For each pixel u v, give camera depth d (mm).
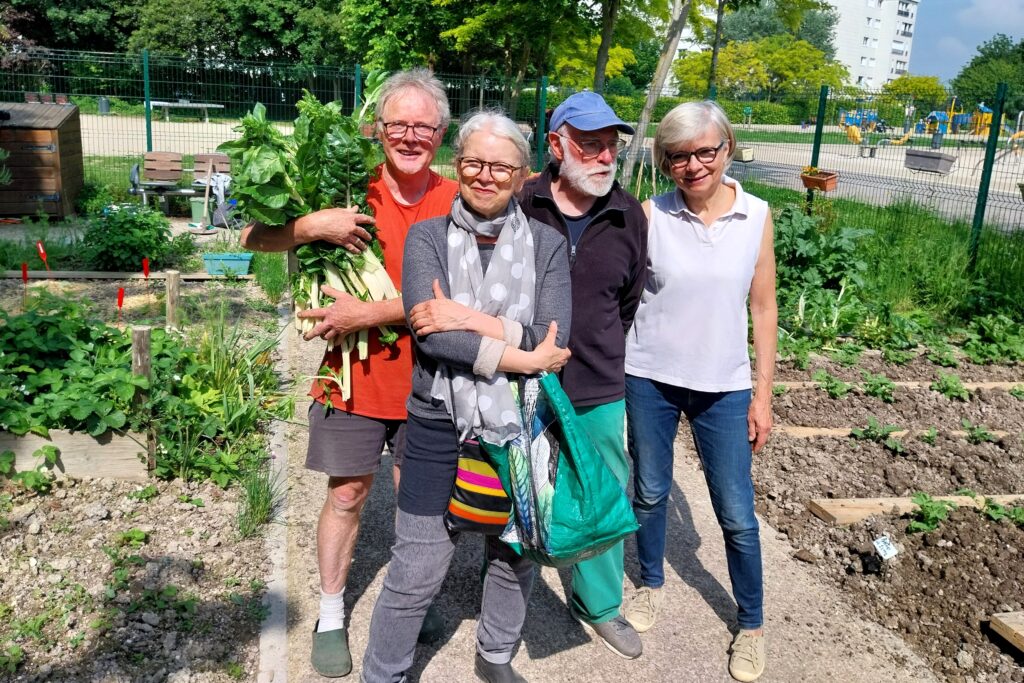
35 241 9789
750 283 3117
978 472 5172
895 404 6453
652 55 59188
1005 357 7855
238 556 3758
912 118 13219
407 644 2723
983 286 9227
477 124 2479
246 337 6730
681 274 3051
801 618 3645
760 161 16719
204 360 5312
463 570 3844
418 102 2766
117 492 4160
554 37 23531
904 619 3697
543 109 15023
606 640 3334
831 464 5242
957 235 10406
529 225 2648
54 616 3256
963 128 13047
